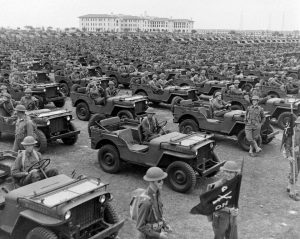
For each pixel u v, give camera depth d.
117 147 9.91
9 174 7.80
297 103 14.70
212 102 13.33
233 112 12.84
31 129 9.66
